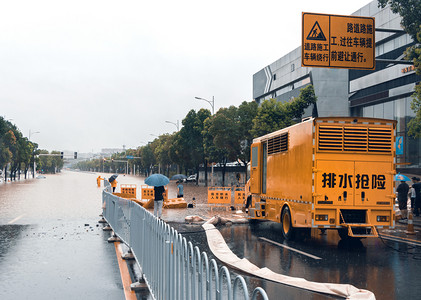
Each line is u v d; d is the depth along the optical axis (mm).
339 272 8320
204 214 20547
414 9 17438
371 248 11141
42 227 14492
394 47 36094
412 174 33531
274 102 37875
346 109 42250
